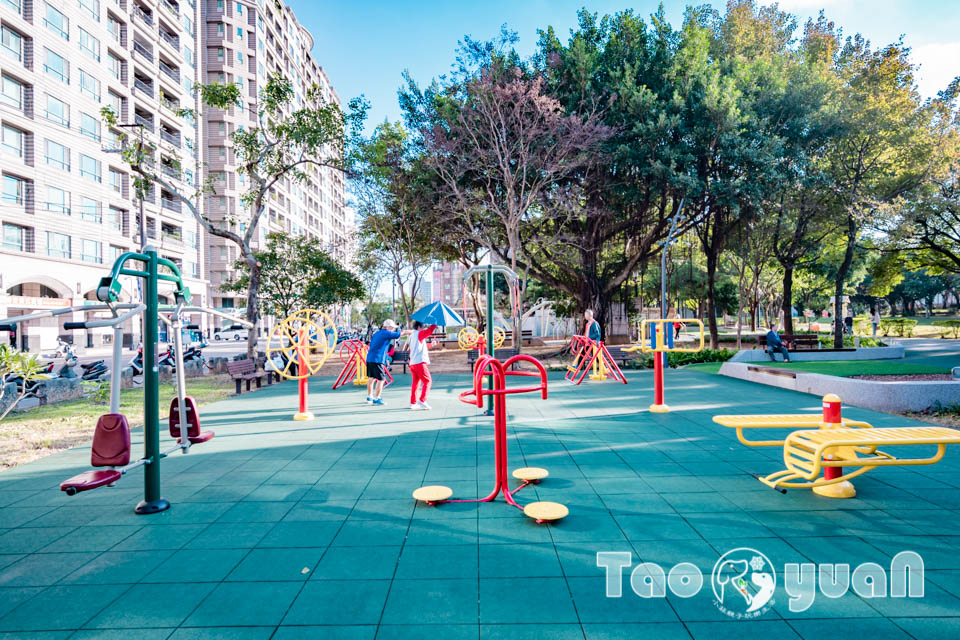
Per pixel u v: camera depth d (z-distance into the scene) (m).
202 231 50.62
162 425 8.72
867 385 9.34
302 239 24.33
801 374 11.41
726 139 19.89
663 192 21.86
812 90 21.50
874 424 7.77
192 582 3.28
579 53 20.47
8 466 6.36
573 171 21.92
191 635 2.71
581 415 8.99
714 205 22.19
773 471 5.48
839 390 10.05
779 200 21.92
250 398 12.08
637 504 4.51
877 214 21.14
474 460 6.09
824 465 4.45
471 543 3.76
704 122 20.59
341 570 3.39
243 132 18.19
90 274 35.75
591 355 14.26
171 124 45.28
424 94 22.66
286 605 2.98
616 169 21.53
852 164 22.48
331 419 8.98
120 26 39.16
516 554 3.57
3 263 29.58
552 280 26.50
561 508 4.21
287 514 4.43
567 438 7.16
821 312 77.56
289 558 3.58
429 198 22.09
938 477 5.18
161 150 41.72
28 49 31.14
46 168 32.31
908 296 65.81
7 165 30.00
